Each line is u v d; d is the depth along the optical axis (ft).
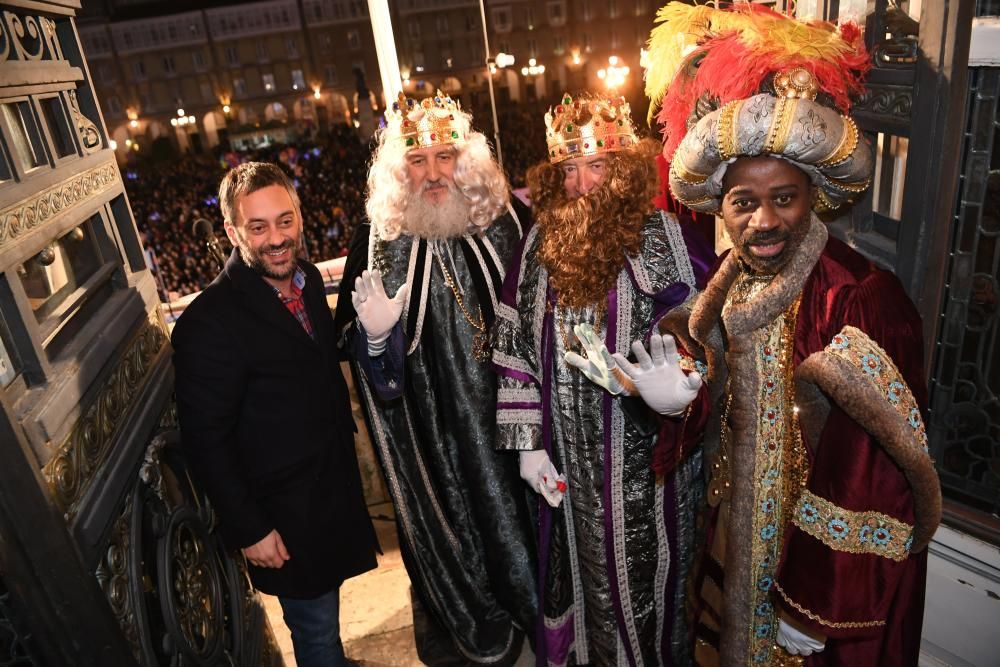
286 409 5.59
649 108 5.21
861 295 4.19
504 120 110.93
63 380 4.13
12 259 3.81
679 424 5.29
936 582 5.99
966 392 5.86
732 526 4.87
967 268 5.61
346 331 6.94
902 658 4.73
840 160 3.98
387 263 6.65
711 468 5.40
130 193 126.52
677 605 6.38
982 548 5.61
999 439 5.71
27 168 4.34
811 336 4.35
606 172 5.44
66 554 3.73
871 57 5.14
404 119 6.34
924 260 4.83
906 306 4.22
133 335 5.40
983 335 5.68
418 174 6.39
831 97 4.09
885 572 4.23
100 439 4.45
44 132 4.50
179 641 5.00
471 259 6.61
